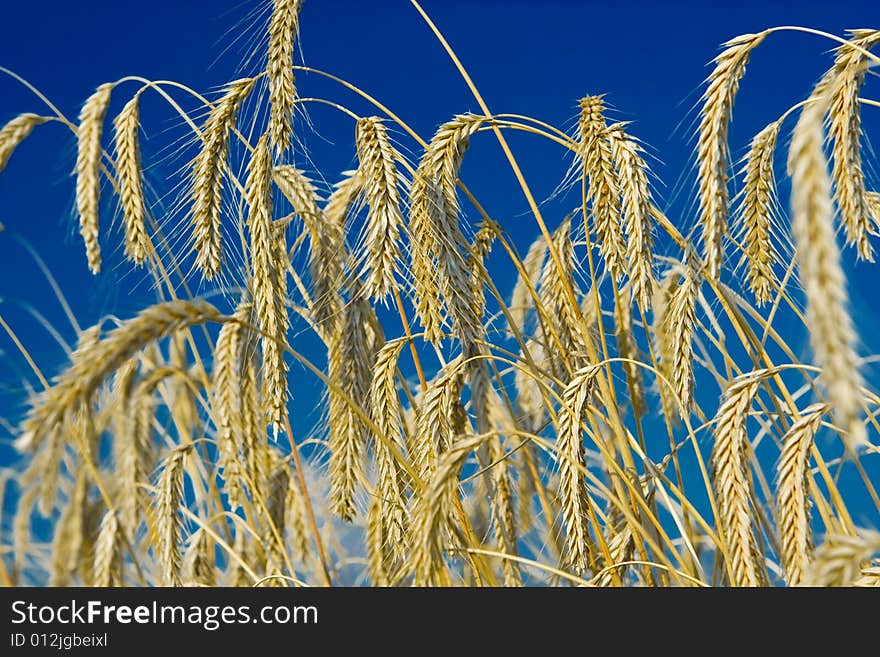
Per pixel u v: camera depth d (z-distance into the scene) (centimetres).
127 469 357
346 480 402
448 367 378
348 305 422
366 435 409
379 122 370
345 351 418
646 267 330
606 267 347
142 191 418
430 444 362
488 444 427
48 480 207
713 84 277
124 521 322
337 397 412
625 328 430
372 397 385
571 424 329
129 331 224
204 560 385
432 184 356
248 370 418
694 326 339
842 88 277
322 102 387
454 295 356
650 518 363
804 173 150
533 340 432
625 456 381
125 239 412
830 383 143
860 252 279
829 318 143
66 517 284
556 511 407
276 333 371
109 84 427
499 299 403
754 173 337
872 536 190
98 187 406
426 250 350
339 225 449
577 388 337
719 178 273
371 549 408
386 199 348
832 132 281
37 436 204
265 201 366
